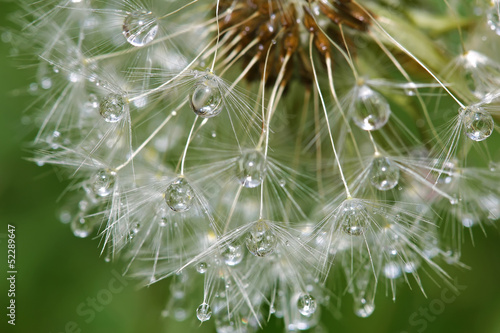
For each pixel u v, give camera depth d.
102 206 0.11
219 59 0.11
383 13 0.11
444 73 0.11
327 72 0.11
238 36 0.11
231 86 0.10
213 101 0.10
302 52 0.11
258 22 0.11
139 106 0.11
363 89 0.11
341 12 0.11
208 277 0.11
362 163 0.11
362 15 0.11
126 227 0.11
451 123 0.10
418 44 0.11
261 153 0.11
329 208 0.11
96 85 0.11
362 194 0.11
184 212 0.11
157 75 0.10
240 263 0.11
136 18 0.10
